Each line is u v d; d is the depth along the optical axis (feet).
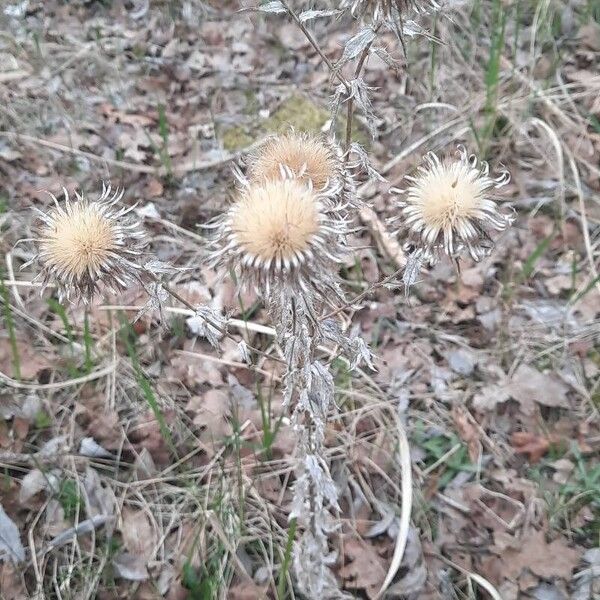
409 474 0.80
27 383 0.88
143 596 0.74
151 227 1.07
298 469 0.67
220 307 0.97
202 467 0.84
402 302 1.01
